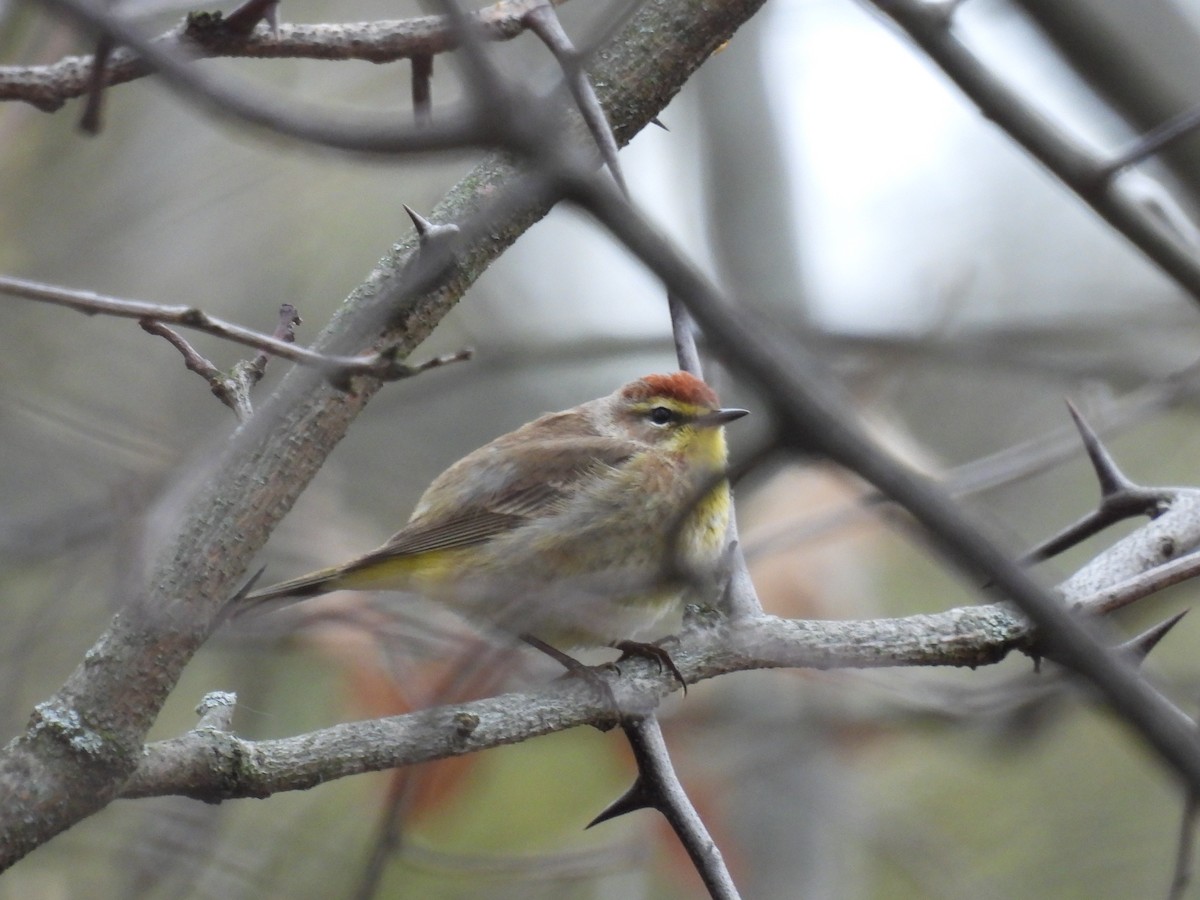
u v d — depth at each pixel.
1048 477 16.94
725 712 12.73
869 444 4.04
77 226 15.86
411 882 12.54
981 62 6.84
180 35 6.68
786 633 6.64
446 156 4.21
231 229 17.33
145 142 16.48
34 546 11.23
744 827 13.68
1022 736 11.16
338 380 5.09
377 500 15.65
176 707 12.91
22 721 11.95
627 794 6.39
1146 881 14.27
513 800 13.55
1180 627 15.63
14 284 4.62
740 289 17.64
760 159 18.69
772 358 3.92
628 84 6.89
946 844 13.99
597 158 6.78
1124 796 14.90
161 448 12.28
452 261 6.36
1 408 12.49
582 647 8.70
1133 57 9.71
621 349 15.70
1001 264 19.11
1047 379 16.56
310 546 12.77
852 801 14.30
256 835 12.30
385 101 15.97
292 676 12.51
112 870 11.95
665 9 6.96
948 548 4.17
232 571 5.93
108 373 16.02
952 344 15.13
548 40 6.74
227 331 4.80
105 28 3.91
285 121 3.79
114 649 5.72
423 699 7.80
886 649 6.58
